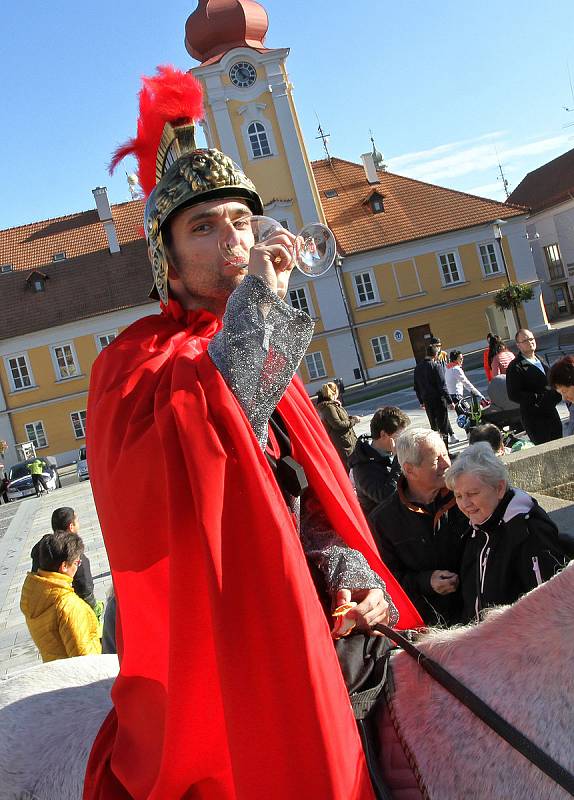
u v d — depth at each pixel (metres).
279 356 1.64
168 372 1.69
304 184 43.06
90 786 2.08
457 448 14.52
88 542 15.02
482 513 3.09
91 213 49.06
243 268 1.85
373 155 51.09
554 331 45.00
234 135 42.75
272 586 1.53
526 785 1.63
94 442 1.76
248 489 1.54
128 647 1.77
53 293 45.81
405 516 3.72
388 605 2.03
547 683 1.66
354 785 1.55
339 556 1.97
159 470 1.61
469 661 1.79
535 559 2.99
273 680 1.52
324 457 1.93
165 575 1.67
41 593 4.97
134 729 1.85
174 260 1.91
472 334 46.22
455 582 3.51
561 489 6.93
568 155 61.78
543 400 8.64
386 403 31.34
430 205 47.09
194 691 1.59
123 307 44.53
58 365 44.94
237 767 1.54
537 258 61.28
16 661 8.78
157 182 2.06
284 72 42.84
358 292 45.44
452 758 1.74
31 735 2.60
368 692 1.89
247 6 43.06
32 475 30.41
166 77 2.06
